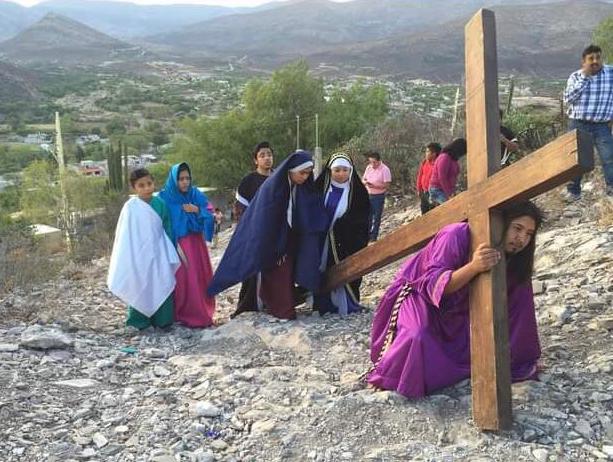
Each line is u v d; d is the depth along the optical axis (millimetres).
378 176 12156
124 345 6215
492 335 4035
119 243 6652
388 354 4512
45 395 4656
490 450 3822
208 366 5375
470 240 4316
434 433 4066
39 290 8539
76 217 38438
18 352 5488
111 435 4125
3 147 106375
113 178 43594
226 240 15906
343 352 5668
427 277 4367
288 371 5156
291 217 6570
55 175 41281
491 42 4344
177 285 6922
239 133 40281
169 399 4676
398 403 4340
